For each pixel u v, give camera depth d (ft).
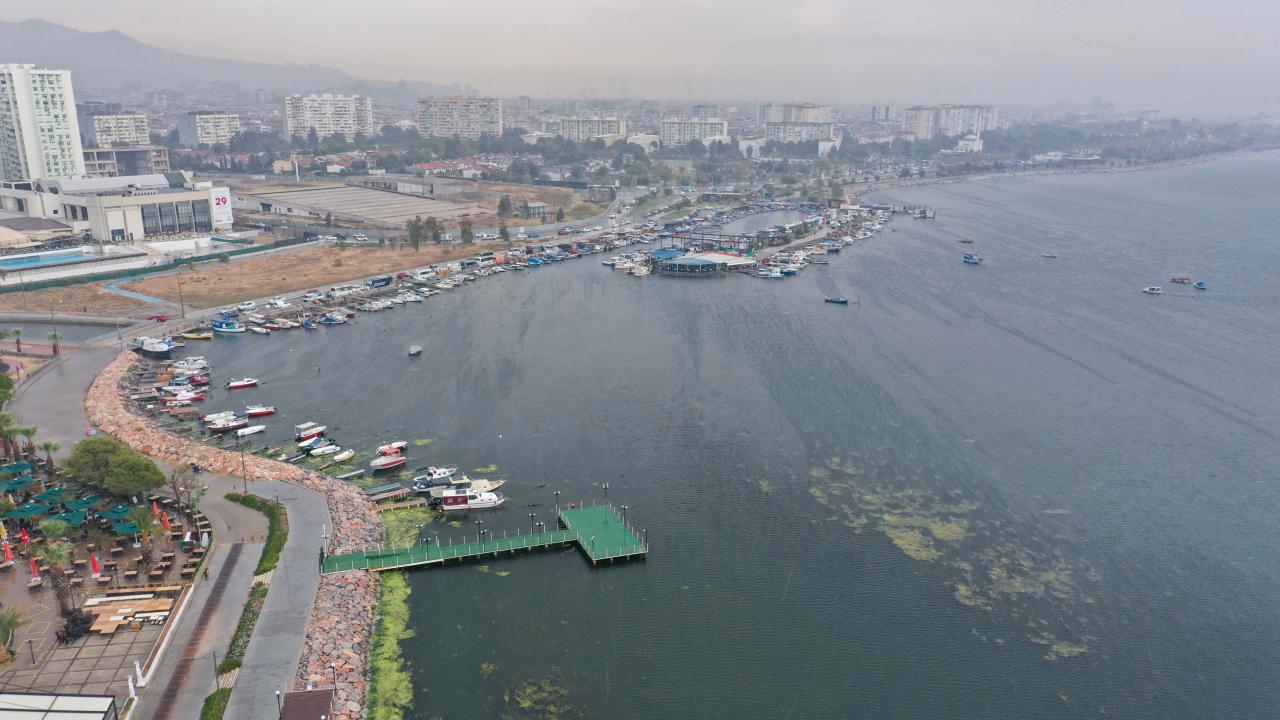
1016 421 606.96
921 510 481.05
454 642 362.53
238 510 446.60
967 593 404.57
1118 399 652.48
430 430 586.45
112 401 604.08
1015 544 446.60
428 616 379.96
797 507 483.10
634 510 477.77
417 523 458.91
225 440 561.02
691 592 403.34
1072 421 608.19
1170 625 383.45
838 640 371.15
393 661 347.97
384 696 326.65
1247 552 441.68
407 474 517.55
